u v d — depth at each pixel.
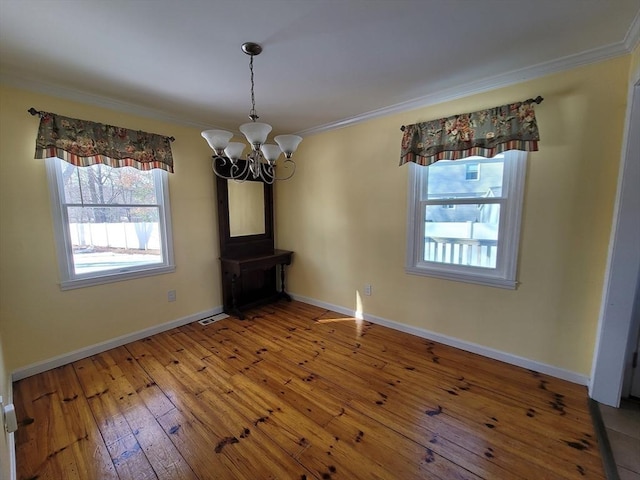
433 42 1.77
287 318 3.46
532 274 2.26
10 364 2.18
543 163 2.13
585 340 2.10
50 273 2.36
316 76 2.19
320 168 3.57
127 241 2.82
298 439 1.66
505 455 1.55
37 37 1.65
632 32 1.64
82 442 1.64
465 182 2.56
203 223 3.39
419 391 2.08
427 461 1.52
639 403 1.91
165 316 3.12
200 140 3.29
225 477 1.43
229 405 1.95
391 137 2.91
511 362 2.42
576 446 1.59
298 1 1.39
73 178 2.46
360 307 3.40
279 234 4.19
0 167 2.10
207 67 2.03
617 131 1.87
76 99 2.40
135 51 1.82
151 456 1.55
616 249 1.80
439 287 2.76
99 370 2.37
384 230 3.08
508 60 1.99
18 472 1.45
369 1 1.40
